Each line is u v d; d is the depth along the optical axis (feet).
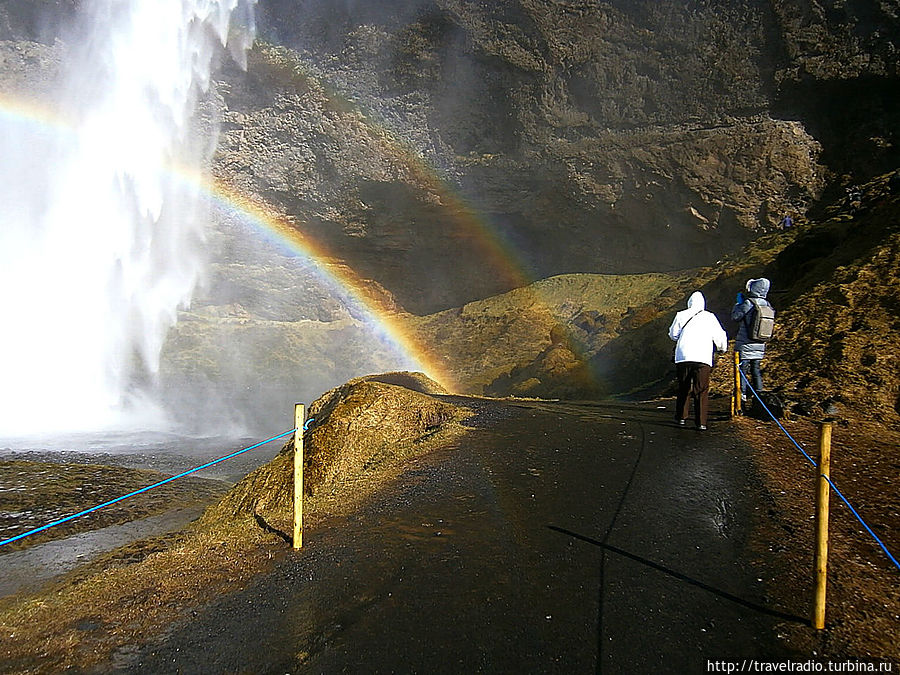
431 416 29.76
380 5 85.97
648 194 90.79
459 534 18.15
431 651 12.50
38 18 96.63
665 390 51.85
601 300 101.14
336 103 95.76
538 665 11.90
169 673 12.30
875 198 60.59
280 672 12.10
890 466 22.89
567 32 83.71
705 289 74.95
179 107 100.58
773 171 84.07
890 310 38.52
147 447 50.24
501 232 110.52
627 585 14.76
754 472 22.33
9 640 13.75
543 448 26.35
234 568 16.88
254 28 91.09
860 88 79.51
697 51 81.61
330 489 22.39
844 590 14.14
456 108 92.73
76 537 24.32
